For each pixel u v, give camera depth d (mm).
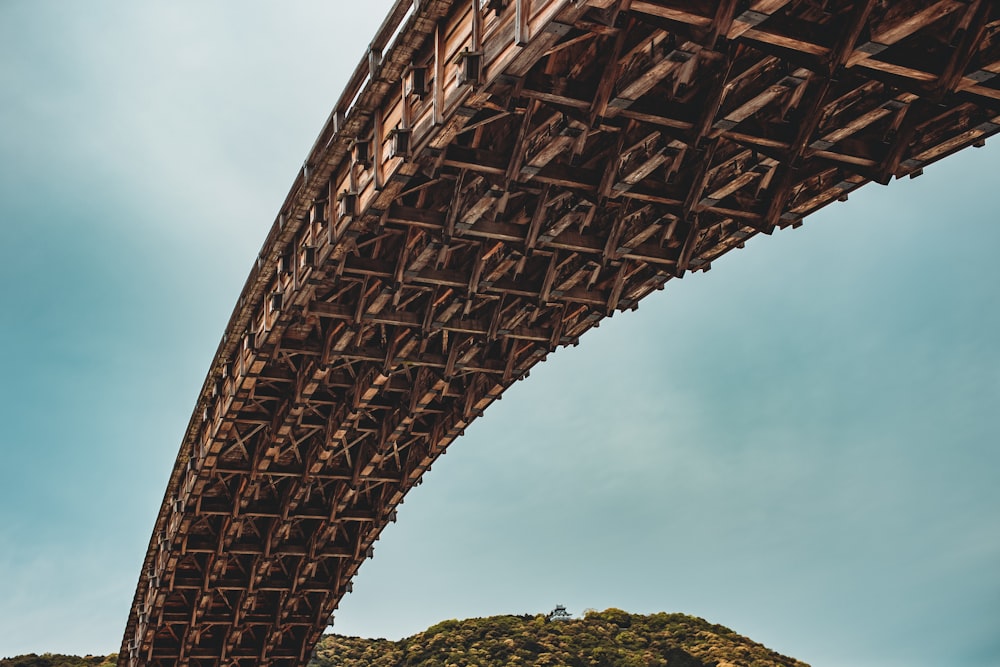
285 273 34312
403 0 26016
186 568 53344
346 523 51094
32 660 116562
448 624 135375
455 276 32875
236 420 41750
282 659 59562
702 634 130125
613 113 24453
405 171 27078
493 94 24391
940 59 21891
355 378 40562
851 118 24891
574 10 20656
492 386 39438
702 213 31109
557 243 30469
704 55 24328
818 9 22219
